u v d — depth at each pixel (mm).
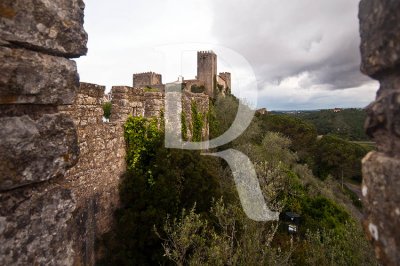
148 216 7824
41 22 1957
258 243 7141
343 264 7559
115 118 8789
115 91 8750
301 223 15773
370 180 1484
